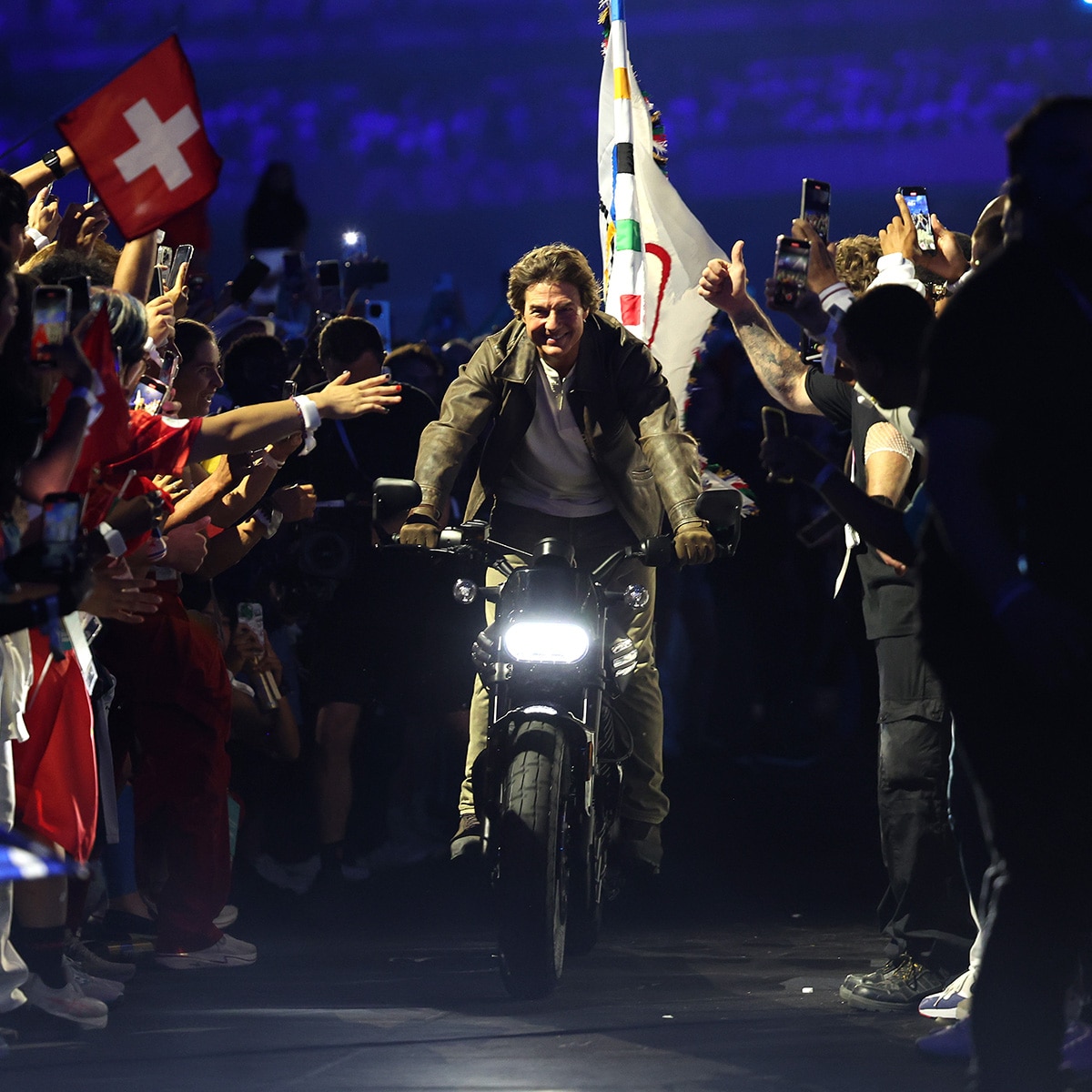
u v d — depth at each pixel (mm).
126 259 16891
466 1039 14531
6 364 13211
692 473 18641
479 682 19031
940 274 18078
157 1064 13547
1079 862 10570
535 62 116438
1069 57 113062
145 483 15766
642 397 19031
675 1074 13227
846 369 17203
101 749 16312
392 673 25125
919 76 114312
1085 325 10688
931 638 10977
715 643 37938
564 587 16688
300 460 25391
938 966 16047
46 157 18156
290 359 30141
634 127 23219
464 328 51312
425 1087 12766
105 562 13953
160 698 18484
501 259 115938
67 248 17734
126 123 16031
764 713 38406
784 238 16594
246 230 46812
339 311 30781
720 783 35219
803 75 114562
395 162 116062
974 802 14188
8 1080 12961
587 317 19016
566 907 17188
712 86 116625
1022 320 10656
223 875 18859
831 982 17500
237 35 115125
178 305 18969
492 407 19141
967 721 10836
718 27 116062
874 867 26203
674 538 17703
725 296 17984
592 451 18938
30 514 12977
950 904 16203
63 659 13922
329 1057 13789
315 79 116375
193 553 16625
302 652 26156
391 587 24969
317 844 24797
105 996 16109
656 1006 16125
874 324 15398
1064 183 10969
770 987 17250
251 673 23359
